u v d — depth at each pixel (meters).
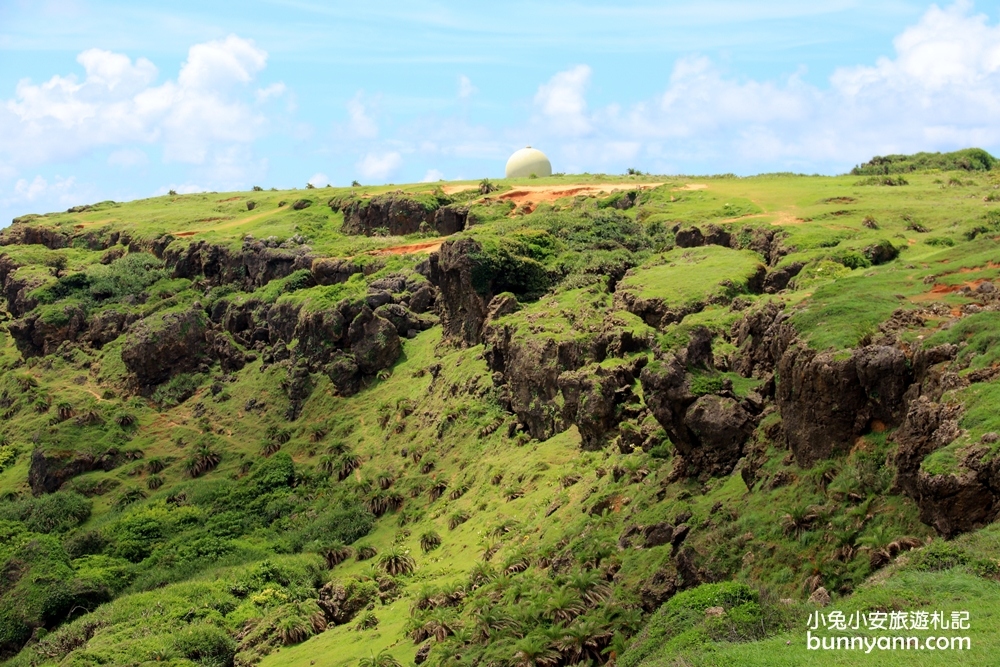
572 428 103.19
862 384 59.75
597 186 190.25
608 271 132.50
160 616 99.94
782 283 108.25
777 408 67.81
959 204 133.25
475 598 78.38
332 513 120.56
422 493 116.31
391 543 109.75
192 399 163.25
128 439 154.88
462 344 136.50
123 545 124.69
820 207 139.50
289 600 101.31
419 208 190.00
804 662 44.56
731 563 60.00
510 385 115.44
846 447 60.53
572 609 66.56
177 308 177.50
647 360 95.50
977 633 42.72
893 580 48.75
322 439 140.38
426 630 78.31
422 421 128.75
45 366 180.00
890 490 56.22
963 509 49.78
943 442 53.00
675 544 65.12
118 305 188.50
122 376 170.62
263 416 151.88
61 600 112.62
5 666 100.25
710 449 70.69
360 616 91.06
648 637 54.94
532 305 129.25
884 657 43.12
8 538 129.12
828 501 58.38
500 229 154.62
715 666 46.88
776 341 69.69
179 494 136.12
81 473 147.38
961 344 58.03
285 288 170.50
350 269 167.62
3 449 159.00
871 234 119.38
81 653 89.19
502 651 66.50
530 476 99.31
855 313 65.69
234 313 173.00
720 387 71.81
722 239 133.12
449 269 137.62
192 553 121.44
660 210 157.88
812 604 51.72
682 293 107.06
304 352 155.62
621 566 68.31
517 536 88.94
